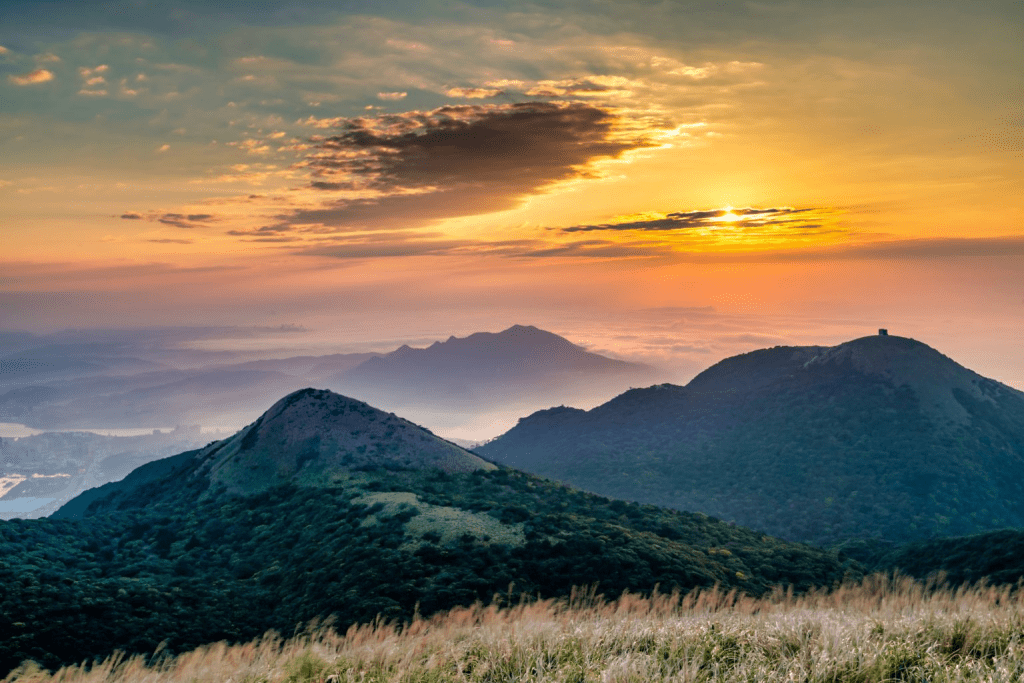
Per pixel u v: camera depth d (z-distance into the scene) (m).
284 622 62.69
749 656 12.27
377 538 79.50
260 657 15.34
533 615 16.30
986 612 13.93
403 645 14.78
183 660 15.78
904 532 180.75
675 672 11.73
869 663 11.38
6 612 51.62
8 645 47.91
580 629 14.44
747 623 14.57
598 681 11.61
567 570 69.56
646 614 17.08
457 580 66.19
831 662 11.52
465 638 14.95
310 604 66.25
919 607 15.16
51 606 53.97
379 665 13.52
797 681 11.18
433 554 72.50
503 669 12.81
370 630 16.11
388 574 68.06
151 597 61.56
